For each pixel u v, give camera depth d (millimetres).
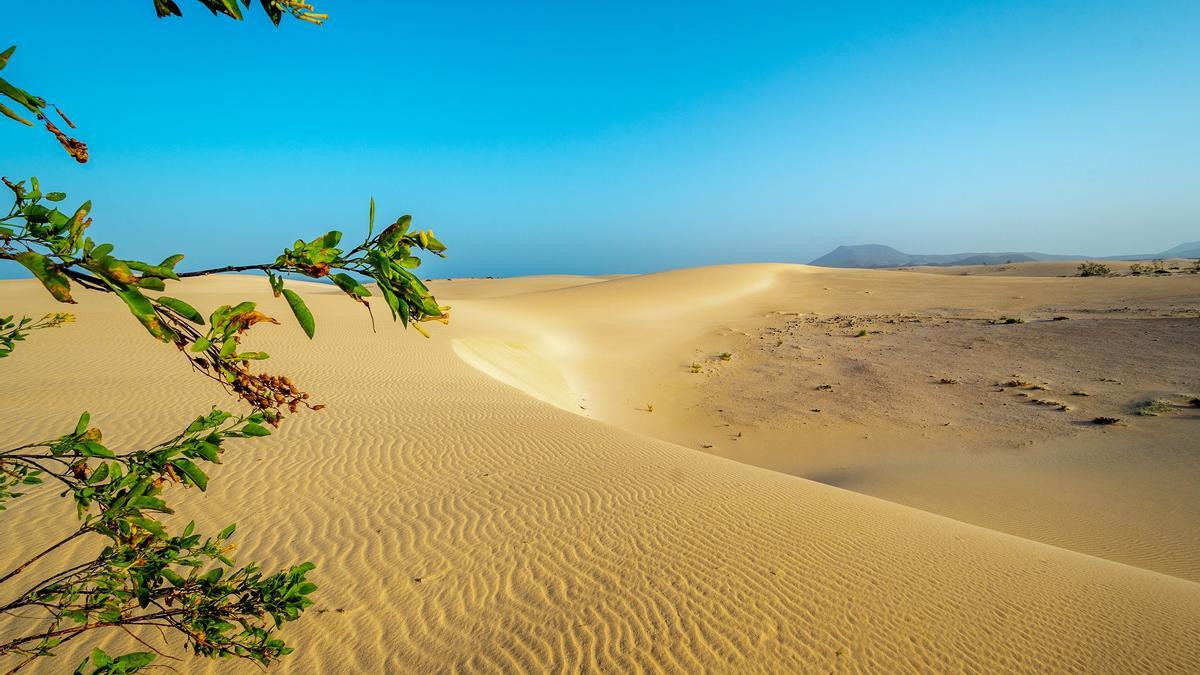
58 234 1146
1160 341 30641
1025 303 47250
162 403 13328
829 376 30422
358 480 10086
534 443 12586
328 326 27656
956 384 27656
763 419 25000
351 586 7035
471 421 13859
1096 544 13414
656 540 8344
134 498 1812
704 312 50000
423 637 6188
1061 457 19266
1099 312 40125
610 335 40938
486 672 5684
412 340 26312
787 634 6277
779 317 47250
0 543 7219
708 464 12398
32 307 26984
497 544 8133
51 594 1887
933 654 6062
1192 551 12922
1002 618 6805
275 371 18469
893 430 22953
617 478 10781
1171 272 68938
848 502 10812
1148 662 6062
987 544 9406
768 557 7965
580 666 5766
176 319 1395
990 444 20938
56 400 13273
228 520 8523
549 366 31156
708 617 6531
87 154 1179
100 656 1856
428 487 9992
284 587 2168
